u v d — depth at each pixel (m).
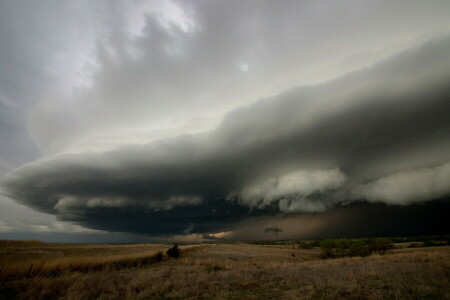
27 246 50.56
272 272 17.70
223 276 15.63
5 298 10.38
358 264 20.47
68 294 10.48
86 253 37.53
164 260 31.28
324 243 41.94
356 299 8.84
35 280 13.01
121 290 11.98
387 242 39.59
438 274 12.48
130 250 46.94
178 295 10.53
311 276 14.42
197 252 49.75
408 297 8.53
